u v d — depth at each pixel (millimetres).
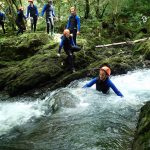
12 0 20875
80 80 11602
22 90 11586
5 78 12211
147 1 22031
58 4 22234
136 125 6809
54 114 8070
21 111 9203
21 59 14047
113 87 8859
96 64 12492
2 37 17969
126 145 5848
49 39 14930
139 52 14117
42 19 23250
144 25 19391
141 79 11102
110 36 18594
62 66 12500
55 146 6086
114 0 21344
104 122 7090
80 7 23062
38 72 11867
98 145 5887
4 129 7691
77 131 6664
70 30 13312
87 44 14797
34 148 6121
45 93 11148
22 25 17875
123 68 12070
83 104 8406
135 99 8820
